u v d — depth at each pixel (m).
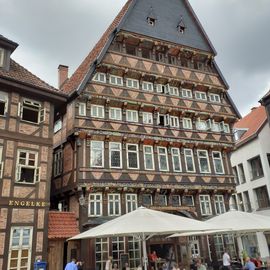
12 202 14.61
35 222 15.18
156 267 17.91
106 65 21.12
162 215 10.59
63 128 20.97
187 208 20.53
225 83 26.34
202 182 22.61
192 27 27.19
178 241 20.36
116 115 20.92
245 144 31.42
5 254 13.82
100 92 20.50
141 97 22.05
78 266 15.65
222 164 24.45
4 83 15.55
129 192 19.78
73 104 19.73
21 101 16.33
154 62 23.55
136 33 23.12
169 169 21.64
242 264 16.19
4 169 14.78
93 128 19.41
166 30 25.20
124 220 10.05
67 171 19.77
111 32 22.12
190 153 23.22
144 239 10.74
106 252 17.77
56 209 21.20
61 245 16.33
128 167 20.05
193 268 19.08
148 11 25.02
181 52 25.20
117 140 20.31
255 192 30.19
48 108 17.34
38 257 14.73
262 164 29.00
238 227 11.69
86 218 17.77
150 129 21.69
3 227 14.08
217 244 21.95
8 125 15.45
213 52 26.72
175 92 24.00
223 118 25.39
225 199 23.58
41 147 16.39
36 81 17.69
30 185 15.46
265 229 11.81
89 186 18.17
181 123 23.34
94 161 19.09
